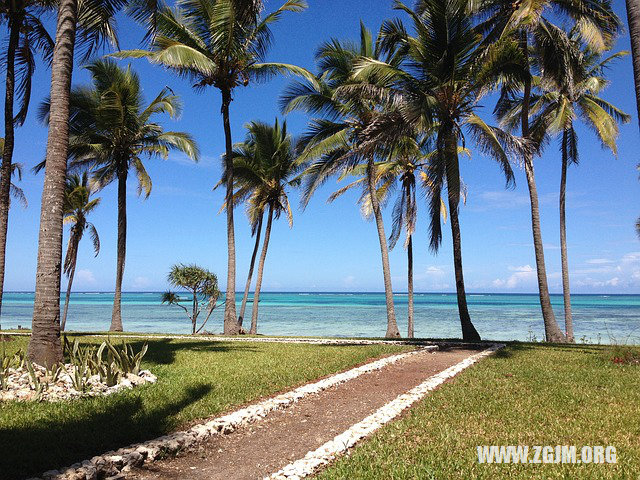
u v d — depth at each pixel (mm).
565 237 23250
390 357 12570
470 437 5395
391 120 16266
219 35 18562
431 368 11211
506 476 4270
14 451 4652
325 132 22234
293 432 6062
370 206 26047
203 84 20125
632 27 10062
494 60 15531
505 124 24297
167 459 5023
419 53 16875
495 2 17328
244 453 5277
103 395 7176
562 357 12766
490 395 7633
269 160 25516
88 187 29031
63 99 8953
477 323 44531
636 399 7449
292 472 4414
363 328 39000
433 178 18016
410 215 24625
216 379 9008
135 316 57469
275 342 17781
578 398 7449
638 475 4352
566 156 23688
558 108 21469
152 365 10750
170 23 18906
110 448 5086
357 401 7742
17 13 14141
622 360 11930
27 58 15633
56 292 8570
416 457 4719
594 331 34688
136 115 23688
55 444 4906
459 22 15992
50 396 6918
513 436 5430
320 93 21094
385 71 16641
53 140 8805
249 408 6781
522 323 44406
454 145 17125
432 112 15930
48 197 8648
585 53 21797
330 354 13180
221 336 20828
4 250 13492
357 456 4742
